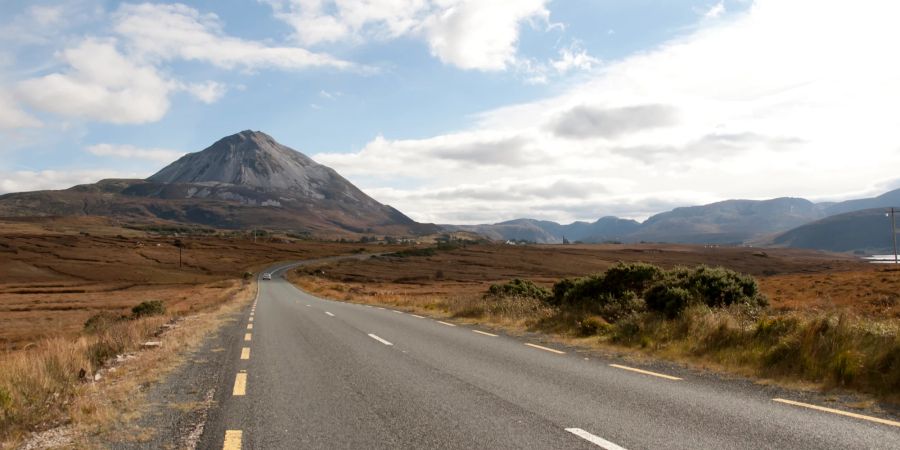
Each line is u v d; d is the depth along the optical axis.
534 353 10.83
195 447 5.03
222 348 11.74
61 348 9.50
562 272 158.88
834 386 7.48
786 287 42.12
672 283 15.36
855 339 8.27
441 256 188.62
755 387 7.54
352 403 6.68
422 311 23.22
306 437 5.31
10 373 7.37
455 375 8.48
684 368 9.15
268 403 6.70
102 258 146.88
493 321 17.48
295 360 10.06
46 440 5.28
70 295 75.19
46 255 144.75
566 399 6.83
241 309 25.44
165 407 6.52
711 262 196.62
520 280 27.61
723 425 5.62
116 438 5.31
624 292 16.45
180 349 11.50
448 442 5.12
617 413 6.12
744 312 12.49
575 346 11.92
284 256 181.12
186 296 56.56
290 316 20.77
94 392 7.32
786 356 8.67
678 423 5.70
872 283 38.19
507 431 5.46
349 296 39.53
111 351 11.02
